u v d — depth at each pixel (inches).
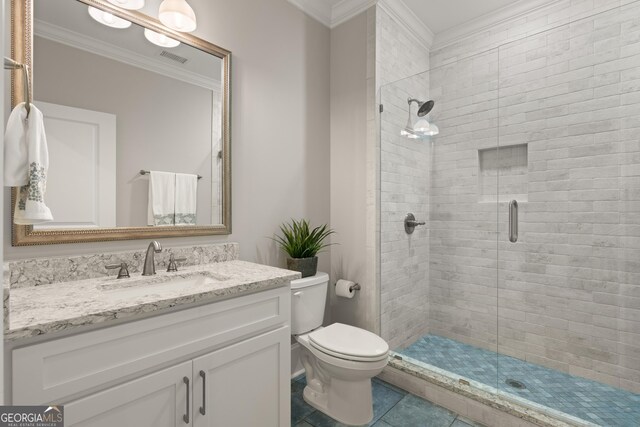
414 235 94.1
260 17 79.4
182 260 61.4
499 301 85.5
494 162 85.7
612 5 80.0
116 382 36.6
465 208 89.0
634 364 70.5
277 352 54.6
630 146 70.7
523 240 82.8
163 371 40.3
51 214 45.2
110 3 55.5
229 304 47.5
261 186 80.0
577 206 76.8
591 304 75.3
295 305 73.7
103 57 55.2
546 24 89.9
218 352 45.9
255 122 78.5
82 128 52.7
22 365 30.6
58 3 50.7
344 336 69.4
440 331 92.7
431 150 91.7
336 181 97.3
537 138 80.7
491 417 65.4
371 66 89.2
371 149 89.0
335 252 97.6
